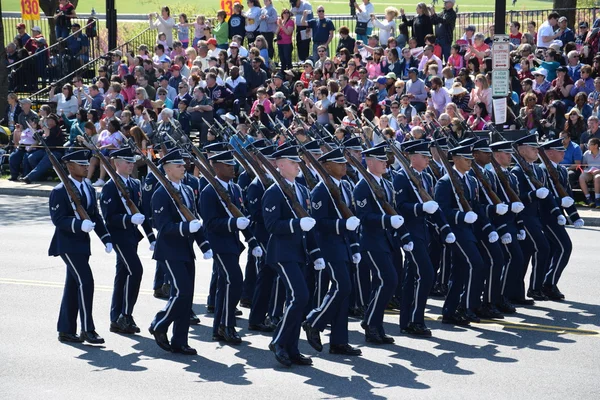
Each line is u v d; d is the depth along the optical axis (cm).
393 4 11162
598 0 8331
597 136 4150
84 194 2233
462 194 2373
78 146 4703
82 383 1948
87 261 2233
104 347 2220
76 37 6219
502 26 3894
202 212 2208
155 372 2023
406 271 2339
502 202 2495
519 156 2658
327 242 2117
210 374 2009
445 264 2716
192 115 4753
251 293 2612
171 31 5909
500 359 2109
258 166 2228
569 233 3684
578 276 2914
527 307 2594
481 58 4822
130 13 10669
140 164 3481
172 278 2136
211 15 8738
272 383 1945
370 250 2208
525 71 4731
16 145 5097
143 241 3594
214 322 2277
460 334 2331
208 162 2330
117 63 5638
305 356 2122
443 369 2036
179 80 5178
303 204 2170
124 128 4600
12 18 8731
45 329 2362
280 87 4922
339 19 6312
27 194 4819
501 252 2481
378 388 1908
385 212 2177
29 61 6116
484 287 2478
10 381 1962
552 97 4462
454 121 3528
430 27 5234
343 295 2112
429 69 4644
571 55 4644
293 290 2041
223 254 2209
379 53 5116
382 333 2253
